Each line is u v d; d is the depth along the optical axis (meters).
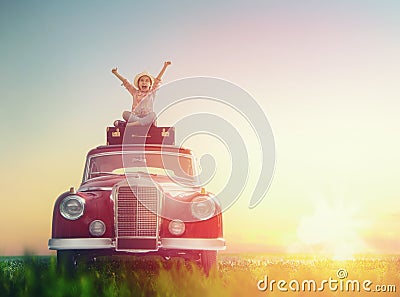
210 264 5.68
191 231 5.51
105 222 5.49
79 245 5.42
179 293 4.61
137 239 5.48
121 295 4.53
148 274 5.56
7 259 6.43
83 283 4.62
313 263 6.69
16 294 4.64
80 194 5.55
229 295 4.72
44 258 5.63
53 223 5.52
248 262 6.95
